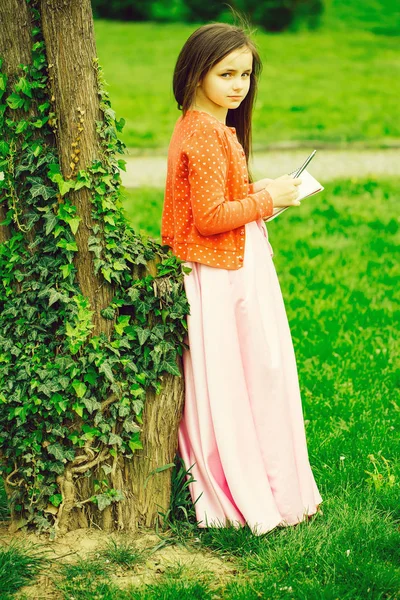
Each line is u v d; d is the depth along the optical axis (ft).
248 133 11.24
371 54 63.67
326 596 9.31
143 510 10.63
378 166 36.27
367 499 11.40
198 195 9.96
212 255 10.25
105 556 10.09
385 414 14.30
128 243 10.08
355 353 16.97
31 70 9.45
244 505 10.32
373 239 25.88
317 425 13.87
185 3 74.95
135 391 10.19
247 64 10.25
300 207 29.86
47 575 9.73
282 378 10.49
